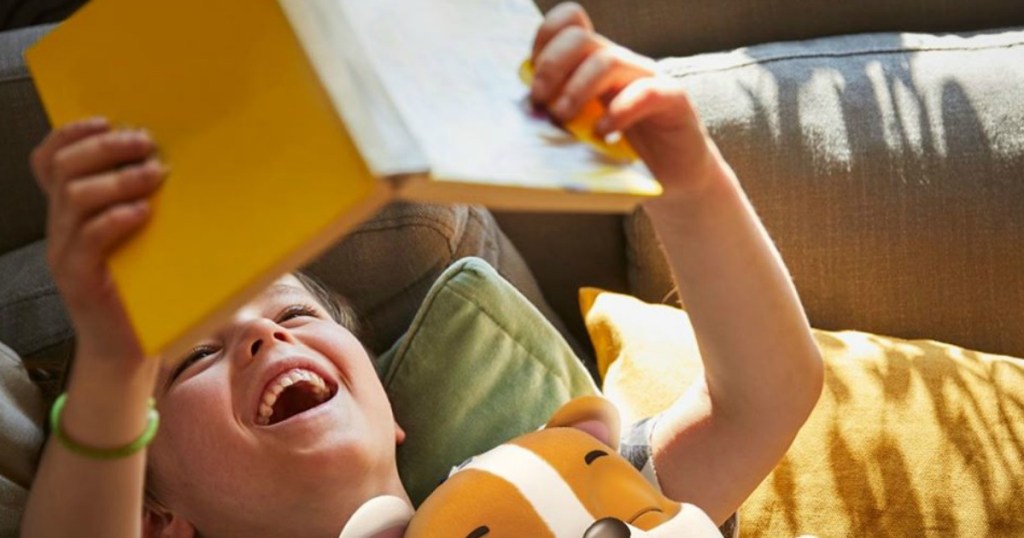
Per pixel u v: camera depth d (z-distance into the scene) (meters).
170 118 0.58
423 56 0.59
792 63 1.33
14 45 1.27
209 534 1.03
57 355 1.18
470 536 0.86
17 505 1.01
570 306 1.42
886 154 1.25
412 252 1.26
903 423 1.13
